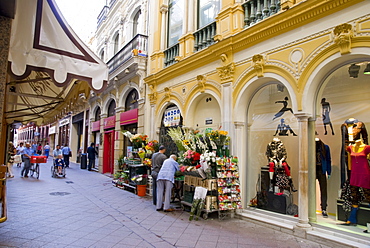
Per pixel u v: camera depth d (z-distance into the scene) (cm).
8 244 412
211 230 510
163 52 986
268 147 606
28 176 1244
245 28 625
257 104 652
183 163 702
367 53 408
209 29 761
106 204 723
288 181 568
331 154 532
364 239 412
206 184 584
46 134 3428
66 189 934
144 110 1059
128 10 1369
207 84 737
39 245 415
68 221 551
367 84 470
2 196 393
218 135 604
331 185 533
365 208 453
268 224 529
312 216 488
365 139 460
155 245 431
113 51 1586
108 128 1457
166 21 1015
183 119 825
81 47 433
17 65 379
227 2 681
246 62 618
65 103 625
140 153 888
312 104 502
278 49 547
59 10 411
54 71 404
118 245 428
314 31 484
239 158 627
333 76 517
